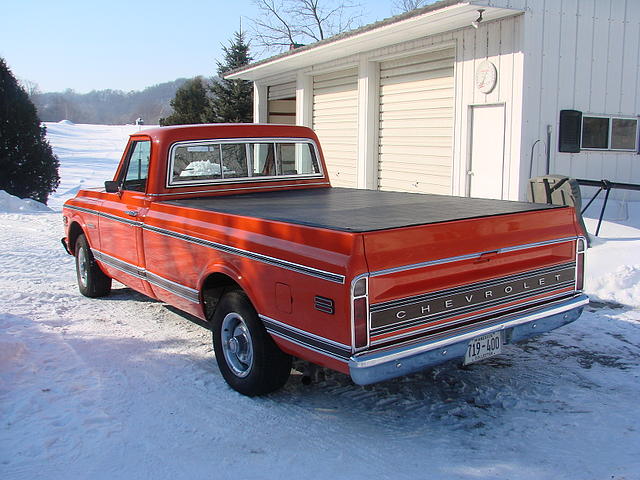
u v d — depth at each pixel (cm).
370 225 370
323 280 357
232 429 391
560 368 491
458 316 384
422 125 1123
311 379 467
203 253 470
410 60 1140
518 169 891
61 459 352
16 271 842
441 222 376
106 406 422
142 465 346
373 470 339
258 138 632
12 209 1523
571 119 920
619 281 702
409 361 358
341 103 1381
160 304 686
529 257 421
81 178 2953
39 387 449
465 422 401
